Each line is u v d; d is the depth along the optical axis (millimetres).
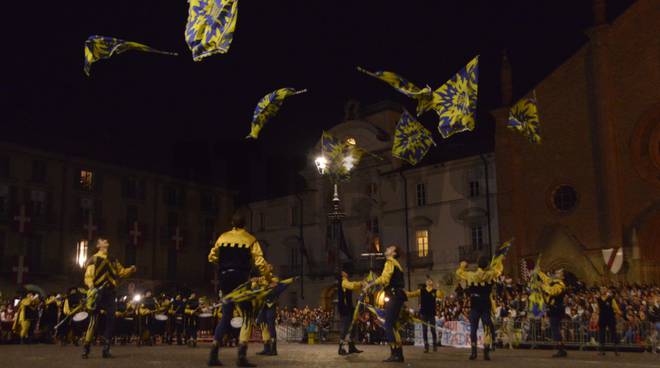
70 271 46125
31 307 22656
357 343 25859
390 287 10195
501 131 34156
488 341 11320
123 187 50875
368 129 45906
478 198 39562
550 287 14516
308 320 34094
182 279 54031
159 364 9094
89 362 9539
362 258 45094
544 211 32500
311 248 49125
